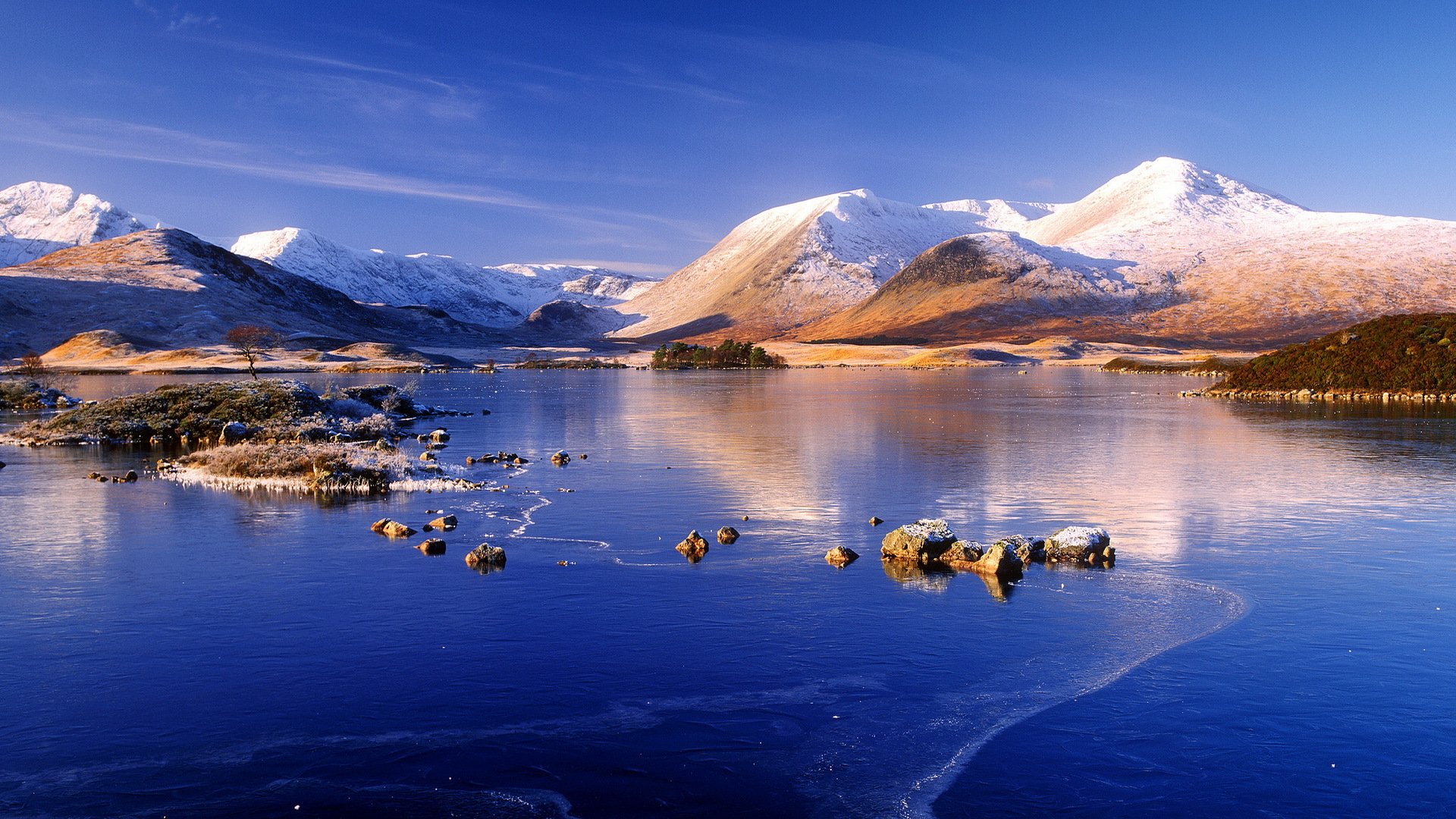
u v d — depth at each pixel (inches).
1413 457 1535.4
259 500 1148.5
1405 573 794.8
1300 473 1352.1
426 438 1879.9
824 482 1274.6
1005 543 808.9
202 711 527.2
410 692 548.7
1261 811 426.9
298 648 618.2
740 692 550.6
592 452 1624.0
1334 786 446.3
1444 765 463.8
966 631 649.0
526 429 2066.9
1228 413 2509.8
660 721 513.7
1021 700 538.6
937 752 480.4
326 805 434.6
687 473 1355.8
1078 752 479.8
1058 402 3002.0
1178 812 426.6
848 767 465.4
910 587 753.0
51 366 6471.5
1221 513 1049.5
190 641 631.8
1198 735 496.1
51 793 444.5
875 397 3284.9
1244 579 778.2
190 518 1032.2
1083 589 746.2
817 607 699.4
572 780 454.3
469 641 629.6
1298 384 3277.6
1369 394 3122.5
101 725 510.9
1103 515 1042.1
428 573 793.6
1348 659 595.2
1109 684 557.9
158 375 5708.7
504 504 1113.4
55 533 955.3
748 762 470.9
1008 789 446.0
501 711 525.3
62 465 1501.0
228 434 1769.2
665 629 653.3
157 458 1592.0
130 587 756.0
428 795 441.7
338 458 1300.4
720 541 909.8
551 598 723.4
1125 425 2135.8
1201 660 594.9
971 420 2263.8
